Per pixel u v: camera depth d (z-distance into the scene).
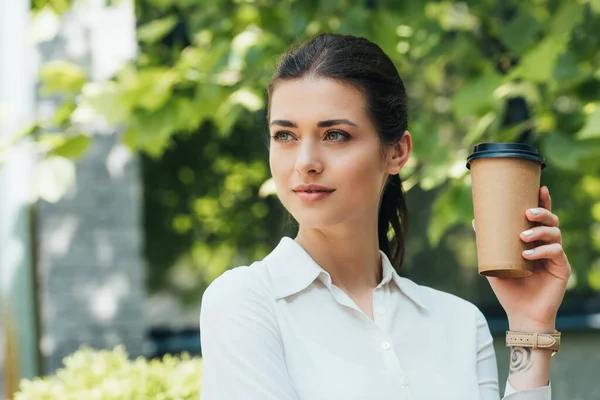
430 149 3.82
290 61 1.83
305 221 1.79
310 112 1.77
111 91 3.89
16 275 5.07
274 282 1.84
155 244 5.87
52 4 4.56
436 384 1.85
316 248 1.90
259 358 1.74
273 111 1.82
